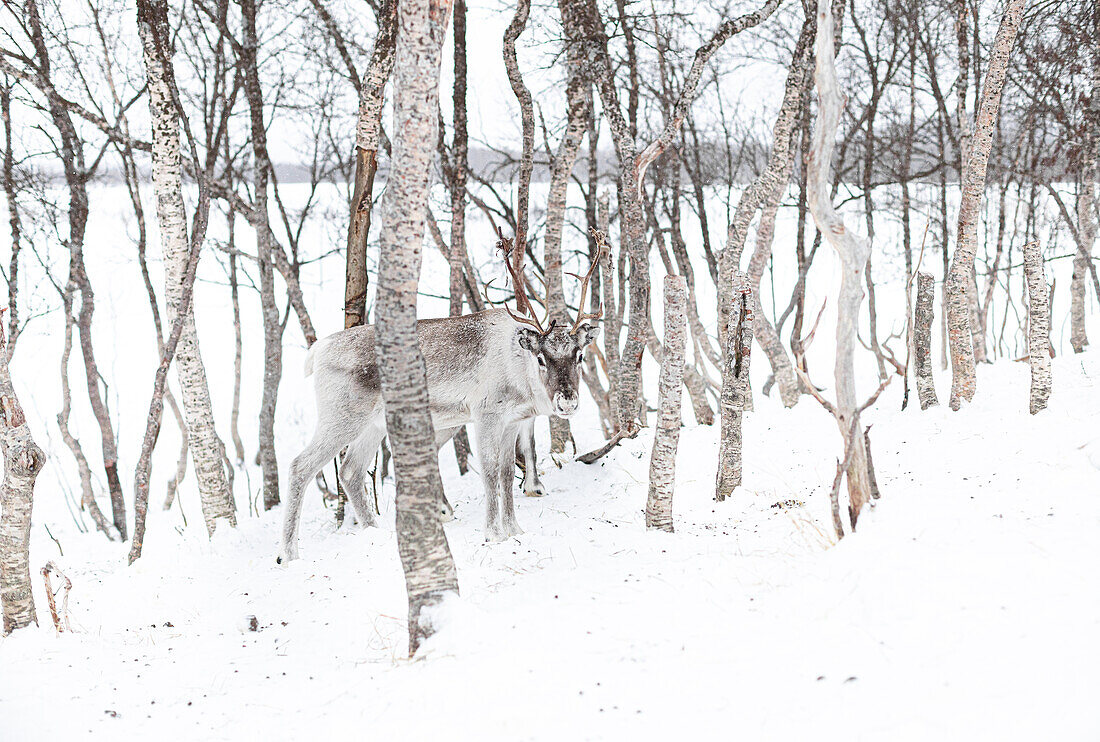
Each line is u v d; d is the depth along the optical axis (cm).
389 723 373
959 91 1171
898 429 809
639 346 909
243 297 2822
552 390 727
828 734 325
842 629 391
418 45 443
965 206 816
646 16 1192
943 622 376
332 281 2427
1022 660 343
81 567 861
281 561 732
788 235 2530
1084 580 383
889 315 2270
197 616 627
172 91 812
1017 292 2194
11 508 569
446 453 1223
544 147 1595
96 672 500
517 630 439
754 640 400
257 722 410
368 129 829
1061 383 838
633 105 1227
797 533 573
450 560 473
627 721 349
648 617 439
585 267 1739
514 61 877
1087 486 507
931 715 325
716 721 343
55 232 1408
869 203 1510
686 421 1598
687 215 2095
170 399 1342
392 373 464
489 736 350
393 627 538
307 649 529
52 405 2012
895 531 455
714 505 724
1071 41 1159
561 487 879
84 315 1189
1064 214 1227
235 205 1083
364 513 822
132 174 1338
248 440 1864
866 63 1605
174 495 1402
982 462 635
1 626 588
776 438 882
